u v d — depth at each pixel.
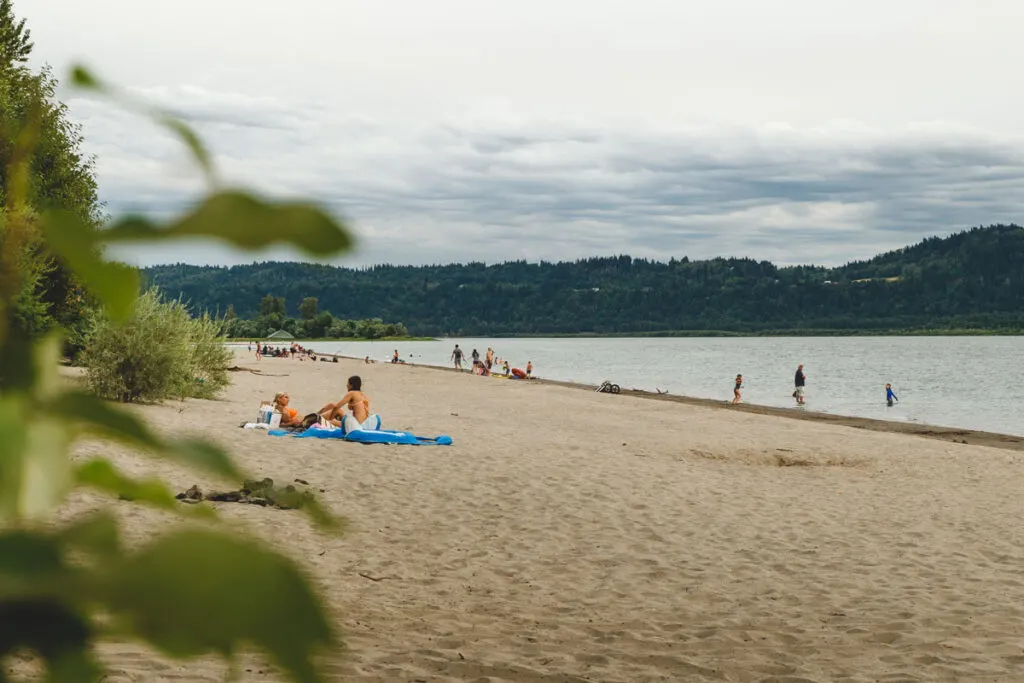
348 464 15.41
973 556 10.90
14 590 0.30
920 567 10.27
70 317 21.14
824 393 65.31
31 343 0.36
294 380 51.78
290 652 0.30
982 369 101.69
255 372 59.31
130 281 0.33
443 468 15.55
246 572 0.30
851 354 153.12
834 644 7.43
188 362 24.77
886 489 16.38
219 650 0.30
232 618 0.29
